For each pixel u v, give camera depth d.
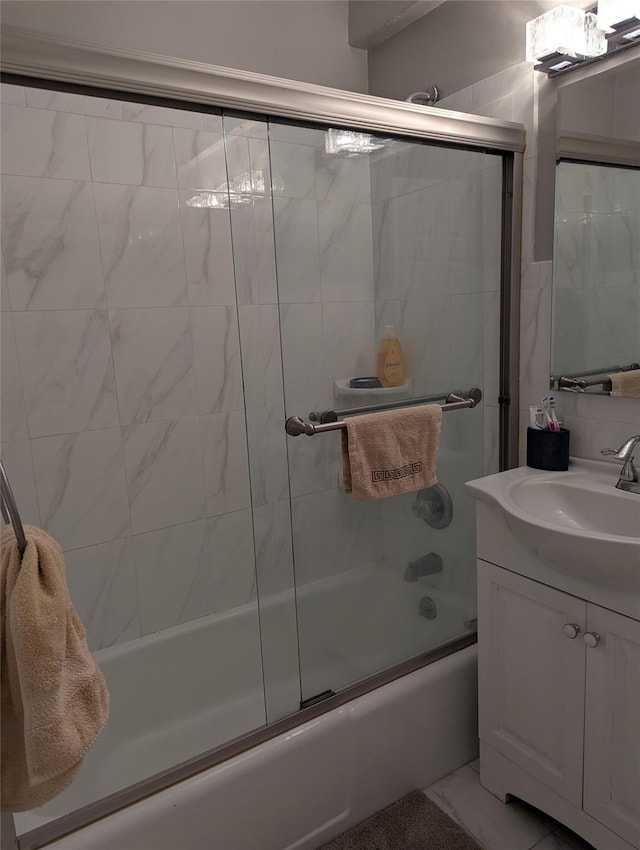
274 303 2.11
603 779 1.32
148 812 1.24
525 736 1.50
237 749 1.39
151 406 1.96
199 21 1.84
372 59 2.19
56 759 0.87
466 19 1.83
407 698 1.60
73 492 1.88
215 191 1.96
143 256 1.88
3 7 1.59
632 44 1.42
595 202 1.54
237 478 2.16
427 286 1.72
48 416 1.81
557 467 1.61
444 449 1.82
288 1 2.00
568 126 1.58
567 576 1.32
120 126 1.78
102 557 1.95
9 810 0.91
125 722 1.84
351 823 1.54
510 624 1.49
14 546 0.86
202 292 1.99
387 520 1.76
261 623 1.59
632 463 1.43
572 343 1.65
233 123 1.40
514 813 1.57
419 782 1.66
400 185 1.63
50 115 1.68
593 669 1.30
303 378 1.57
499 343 1.86
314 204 1.52
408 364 1.72
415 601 1.83
